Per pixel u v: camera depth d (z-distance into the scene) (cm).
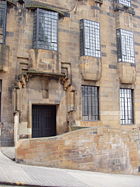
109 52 1919
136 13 2161
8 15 1550
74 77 1720
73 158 1088
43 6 1631
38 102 1558
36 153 1031
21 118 1476
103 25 1930
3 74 1477
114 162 1212
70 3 1805
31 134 1518
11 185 728
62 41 1722
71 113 1617
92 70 1755
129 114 1981
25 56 1563
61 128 1616
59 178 869
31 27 1619
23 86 1502
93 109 1798
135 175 1250
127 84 1980
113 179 997
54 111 1694
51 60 1585
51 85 1611
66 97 1655
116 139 1243
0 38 1470
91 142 1149
